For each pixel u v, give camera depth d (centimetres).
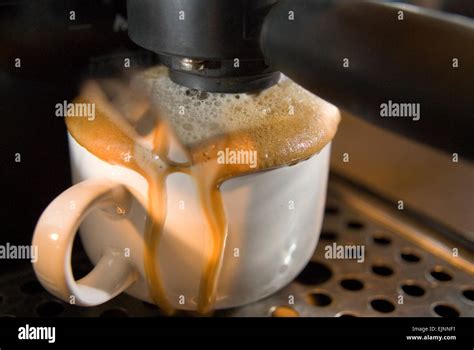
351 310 20
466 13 26
